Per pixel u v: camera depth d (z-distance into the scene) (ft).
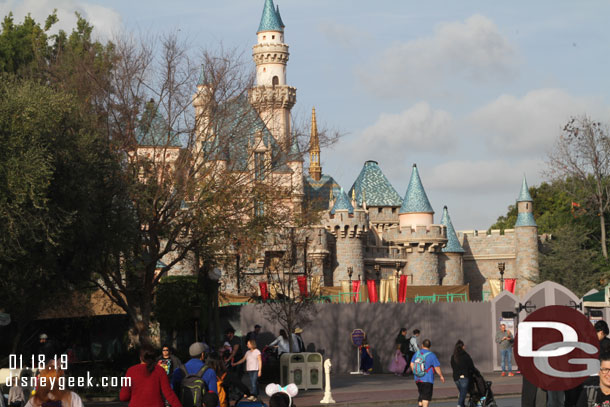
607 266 291.17
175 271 201.67
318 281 140.26
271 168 125.59
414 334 128.06
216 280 120.98
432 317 137.39
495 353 131.54
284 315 131.85
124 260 121.39
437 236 341.21
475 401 69.31
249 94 125.49
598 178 303.07
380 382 117.39
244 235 118.73
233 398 78.74
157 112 123.44
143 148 124.26
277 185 126.31
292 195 129.59
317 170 367.86
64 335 143.43
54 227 91.56
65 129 100.83
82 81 119.34
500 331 120.57
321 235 290.35
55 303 133.69
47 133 95.61
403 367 128.26
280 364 105.81
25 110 91.86
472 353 136.36
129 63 118.83
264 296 138.00
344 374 134.51
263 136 127.75
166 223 119.55
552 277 291.38
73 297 148.05
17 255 91.61
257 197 122.62
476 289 371.15
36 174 87.56
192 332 147.74
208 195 117.19
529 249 361.51
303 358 104.94
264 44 389.39
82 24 179.01
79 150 100.01
